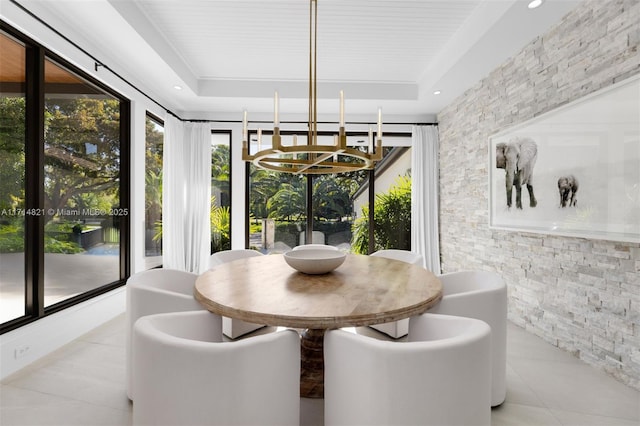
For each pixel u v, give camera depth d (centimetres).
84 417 164
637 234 185
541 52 263
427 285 183
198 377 107
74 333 258
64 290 268
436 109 458
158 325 130
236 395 109
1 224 213
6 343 203
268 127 477
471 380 110
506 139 304
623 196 192
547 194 252
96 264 307
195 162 459
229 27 294
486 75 343
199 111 468
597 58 212
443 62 343
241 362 109
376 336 267
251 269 228
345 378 116
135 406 119
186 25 292
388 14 274
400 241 498
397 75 400
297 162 233
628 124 188
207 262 455
